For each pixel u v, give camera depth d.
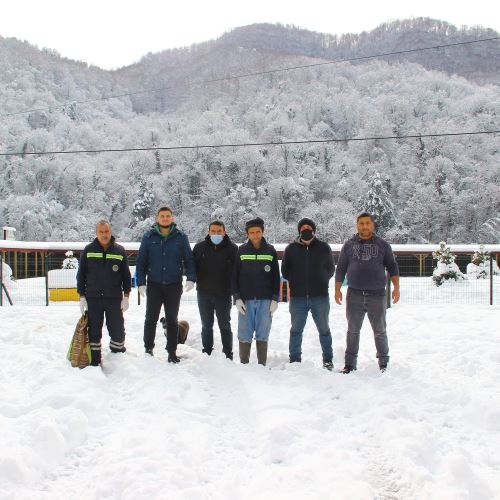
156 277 6.13
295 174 71.81
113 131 90.88
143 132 86.81
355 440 3.96
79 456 3.72
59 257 27.41
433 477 3.33
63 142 82.62
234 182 73.12
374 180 59.75
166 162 77.31
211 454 3.69
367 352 6.92
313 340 7.49
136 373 5.47
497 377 5.38
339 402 4.83
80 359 5.67
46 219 62.41
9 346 6.54
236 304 6.07
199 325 8.47
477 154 70.25
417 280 19.52
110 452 3.63
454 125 72.62
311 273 6.06
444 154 66.94
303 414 4.41
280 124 81.25
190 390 5.11
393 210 59.53
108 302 5.97
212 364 5.91
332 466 3.48
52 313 8.92
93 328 5.83
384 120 77.25
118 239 70.00
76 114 93.94
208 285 6.29
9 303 15.42
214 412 4.58
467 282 17.61
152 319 6.22
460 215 58.62
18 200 61.50
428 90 87.81
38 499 3.07
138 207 67.94
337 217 55.12
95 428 4.20
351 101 93.50
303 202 64.62
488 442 3.93
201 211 71.25
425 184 62.19
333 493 3.07
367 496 3.05
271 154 73.44
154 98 122.25
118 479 3.21
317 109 94.06
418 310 10.00
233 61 130.12
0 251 20.41
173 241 6.16
